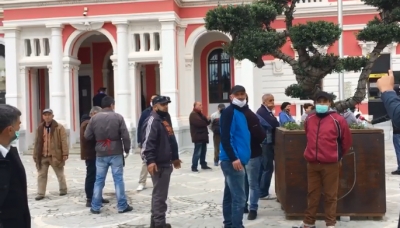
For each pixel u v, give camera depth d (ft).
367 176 24.25
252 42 24.85
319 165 21.61
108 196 33.37
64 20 66.23
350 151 24.27
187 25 68.08
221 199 31.12
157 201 23.32
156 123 23.18
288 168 24.50
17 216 12.34
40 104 76.43
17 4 66.74
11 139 12.50
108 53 80.12
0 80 74.23
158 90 78.33
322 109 21.61
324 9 69.15
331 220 21.97
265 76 70.49
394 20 25.30
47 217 27.50
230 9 24.94
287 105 35.14
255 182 24.90
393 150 57.26
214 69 75.87
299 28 24.04
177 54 66.95
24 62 67.87
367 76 25.86
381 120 26.99
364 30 24.90
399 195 30.66
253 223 24.30
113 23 65.26
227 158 21.48
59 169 34.14
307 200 23.54
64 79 67.26
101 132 27.91
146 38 66.54
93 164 29.86
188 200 31.01
